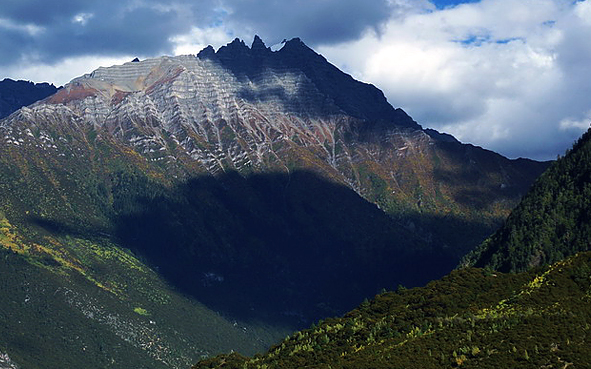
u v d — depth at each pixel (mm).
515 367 195125
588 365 190750
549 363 194125
